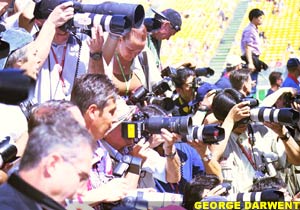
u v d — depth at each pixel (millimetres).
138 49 7512
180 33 29578
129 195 5535
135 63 8414
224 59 28828
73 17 6453
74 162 3602
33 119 4152
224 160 7488
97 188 5320
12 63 5816
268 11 30531
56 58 6719
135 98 7457
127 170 5824
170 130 6145
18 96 2943
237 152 7613
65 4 6316
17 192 3512
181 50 28688
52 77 6656
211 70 10414
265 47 28328
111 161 6035
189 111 9102
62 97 6680
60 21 6293
